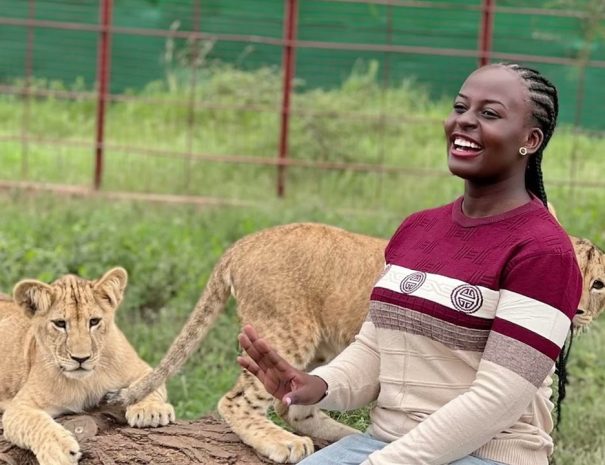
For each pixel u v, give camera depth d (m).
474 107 3.69
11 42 15.98
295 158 13.56
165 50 15.91
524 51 15.08
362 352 4.04
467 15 15.68
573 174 11.98
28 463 5.02
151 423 5.11
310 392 3.80
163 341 7.46
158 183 12.63
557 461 5.88
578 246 5.24
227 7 15.77
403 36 15.84
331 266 5.16
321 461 3.84
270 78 14.86
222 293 5.33
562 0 13.87
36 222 10.15
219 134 14.36
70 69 16.08
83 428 5.05
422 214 3.96
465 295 3.59
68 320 5.17
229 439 4.98
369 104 14.98
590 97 14.98
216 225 10.44
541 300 3.49
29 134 14.65
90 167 13.31
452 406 3.52
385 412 3.87
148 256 9.00
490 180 3.71
